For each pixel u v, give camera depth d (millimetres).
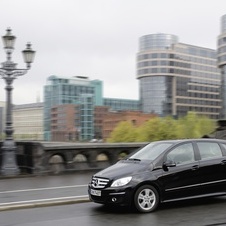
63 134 184375
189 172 9086
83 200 10359
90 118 183000
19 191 12461
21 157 18188
